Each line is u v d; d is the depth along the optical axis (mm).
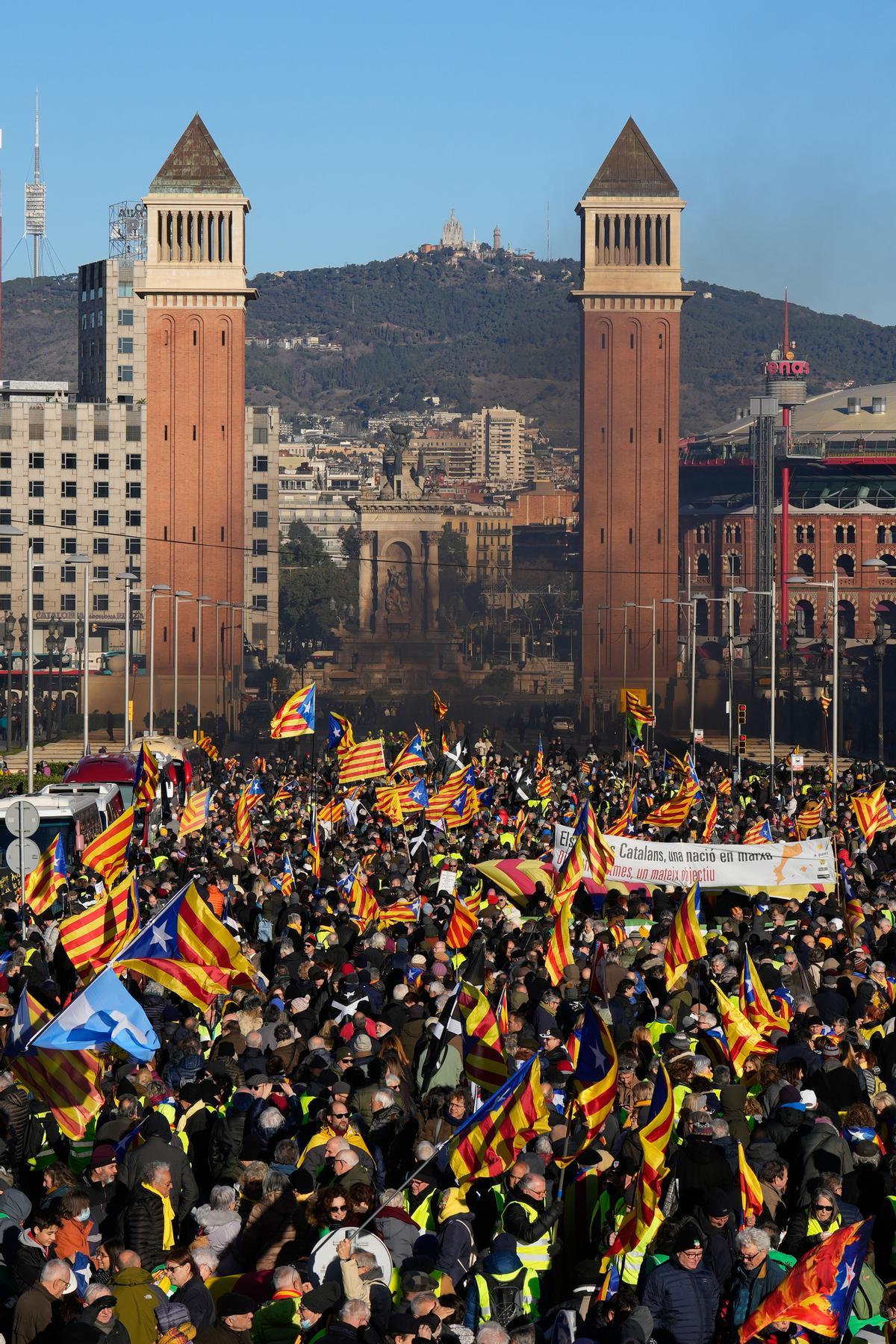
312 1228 38875
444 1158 42000
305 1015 56875
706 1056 50719
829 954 66375
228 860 98250
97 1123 48625
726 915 83438
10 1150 45656
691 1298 33719
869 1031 56156
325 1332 32594
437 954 62750
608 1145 43875
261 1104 45844
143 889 81375
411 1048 54656
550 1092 47281
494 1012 47156
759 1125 45188
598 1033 40375
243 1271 38594
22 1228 38188
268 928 75625
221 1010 63500
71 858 117125
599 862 81062
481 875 90375
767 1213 39719
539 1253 36719
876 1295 35219
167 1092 47562
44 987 59750
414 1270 34906
